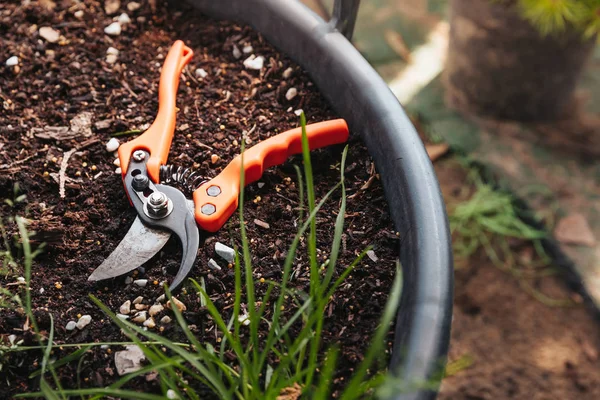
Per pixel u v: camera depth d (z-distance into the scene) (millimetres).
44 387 703
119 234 912
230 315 839
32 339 814
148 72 1109
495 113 1921
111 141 1004
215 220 888
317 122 1033
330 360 679
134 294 856
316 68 1053
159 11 1206
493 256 1687
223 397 716
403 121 918
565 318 1606
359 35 2107
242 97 1072
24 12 1175
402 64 2049
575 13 1521
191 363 758
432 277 760
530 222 1746
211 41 1156
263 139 1012
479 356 1543
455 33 1842
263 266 882
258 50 1127
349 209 933
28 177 963
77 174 971
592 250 1701
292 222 927
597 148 1880
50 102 1062
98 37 1155
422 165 867
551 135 1898
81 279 870
